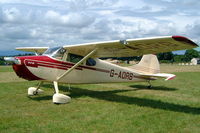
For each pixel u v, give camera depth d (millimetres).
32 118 3980
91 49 6172
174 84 9836
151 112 4527
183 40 4273
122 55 6707
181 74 16047
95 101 5699
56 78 6137
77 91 7504
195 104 5418
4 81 10453
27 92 6984
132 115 4262
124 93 7180
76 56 6516
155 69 8664
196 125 3697
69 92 7227
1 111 4500
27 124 3619
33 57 5723
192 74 16031
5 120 3844
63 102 5359
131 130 3369
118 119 3955
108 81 7328
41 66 5762
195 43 4375
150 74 8352
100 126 3539
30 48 9102
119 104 5309
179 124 3727
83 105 5168
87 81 6832
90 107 4945
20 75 5547
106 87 8672
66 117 4066
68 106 5039
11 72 17234
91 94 6910
